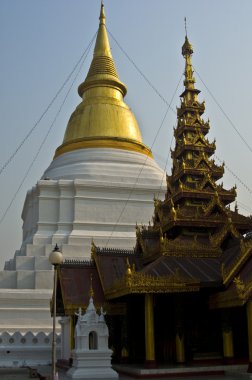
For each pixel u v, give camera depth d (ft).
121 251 105.19
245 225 102.83
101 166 191.42
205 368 83.46
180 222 100.73
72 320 103.09
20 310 145.79
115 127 205.05
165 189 189.67
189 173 109.40
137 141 206.28
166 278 84.28
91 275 100.89
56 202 182.91
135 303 98.37
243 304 80.18
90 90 218.38
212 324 93.35
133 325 97.96
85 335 86.22
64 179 187.73
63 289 96.48
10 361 119.65
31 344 123.24
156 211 113.29
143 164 198.59
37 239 171.94
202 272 90.53
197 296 93.45
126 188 185.88
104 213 181.16
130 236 176.04
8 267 181.88
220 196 107.65
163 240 94.73
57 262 72.95
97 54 226.38
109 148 198.80
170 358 91.71
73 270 101.24
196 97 122.21
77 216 178.70
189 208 104.73
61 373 94.89
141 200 185.98
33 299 148.15
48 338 124.67
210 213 103.50
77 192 181.98
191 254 95.81
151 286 83.15
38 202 182.70
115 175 189.26
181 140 116.16
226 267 90.58
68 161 197.47
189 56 126.62
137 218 183.11
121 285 85.97
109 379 82.43
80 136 204.33
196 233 102.78
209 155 115.85
